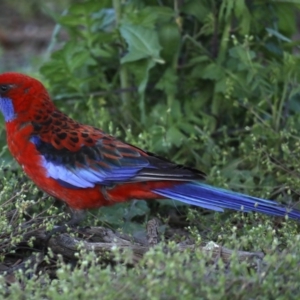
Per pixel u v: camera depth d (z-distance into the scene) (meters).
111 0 13.80
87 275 8.80
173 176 10.36
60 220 11.37
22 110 10.78
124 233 11.20
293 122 12.83
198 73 13.23
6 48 19.94
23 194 11.24
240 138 13.08
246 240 9.37
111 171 10.53
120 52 13.62
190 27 13.62
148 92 13.69
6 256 10.70
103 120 13.05
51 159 10.63
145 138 12.60
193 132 13.10
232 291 8.23
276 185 12.36
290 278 8.48
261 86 12.95
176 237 11.11
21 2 21.33
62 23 13.34
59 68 13.23
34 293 8.88
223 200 10.44
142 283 8.22
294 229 10.63
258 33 13.39
